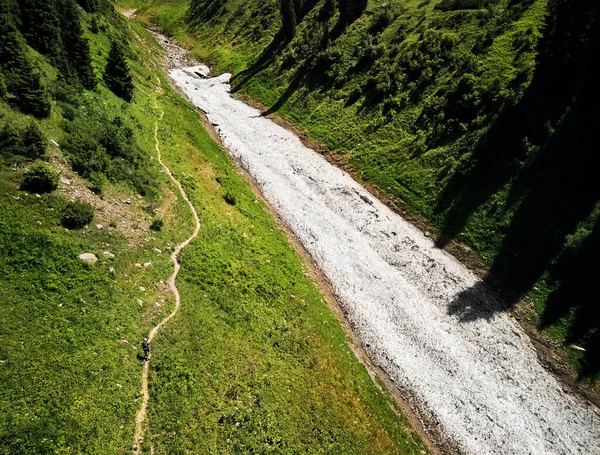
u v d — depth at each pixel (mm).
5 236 26422
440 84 59438
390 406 33031
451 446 31469
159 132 53062
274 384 29250
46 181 30188
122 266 30516
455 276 42781
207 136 64500
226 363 28719
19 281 25047
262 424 26328
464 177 48625
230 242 40906
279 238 47312
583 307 36500
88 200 33062
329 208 53406
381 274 44469
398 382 35469
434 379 35344
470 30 63500
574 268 38219
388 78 65250
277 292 37969
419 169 53094
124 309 27734
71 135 36531
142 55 81562
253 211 49844
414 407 33812
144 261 32406
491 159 48000
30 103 34344
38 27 44812
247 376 28734
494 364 35750
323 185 57094
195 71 96188
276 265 41562
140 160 43125
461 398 33969
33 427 19422
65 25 47750
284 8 90688
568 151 43344
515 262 41250
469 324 38750
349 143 62719
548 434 31406
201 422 24484
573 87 46000
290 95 78562
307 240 49094
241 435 25031
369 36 76188
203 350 28453
